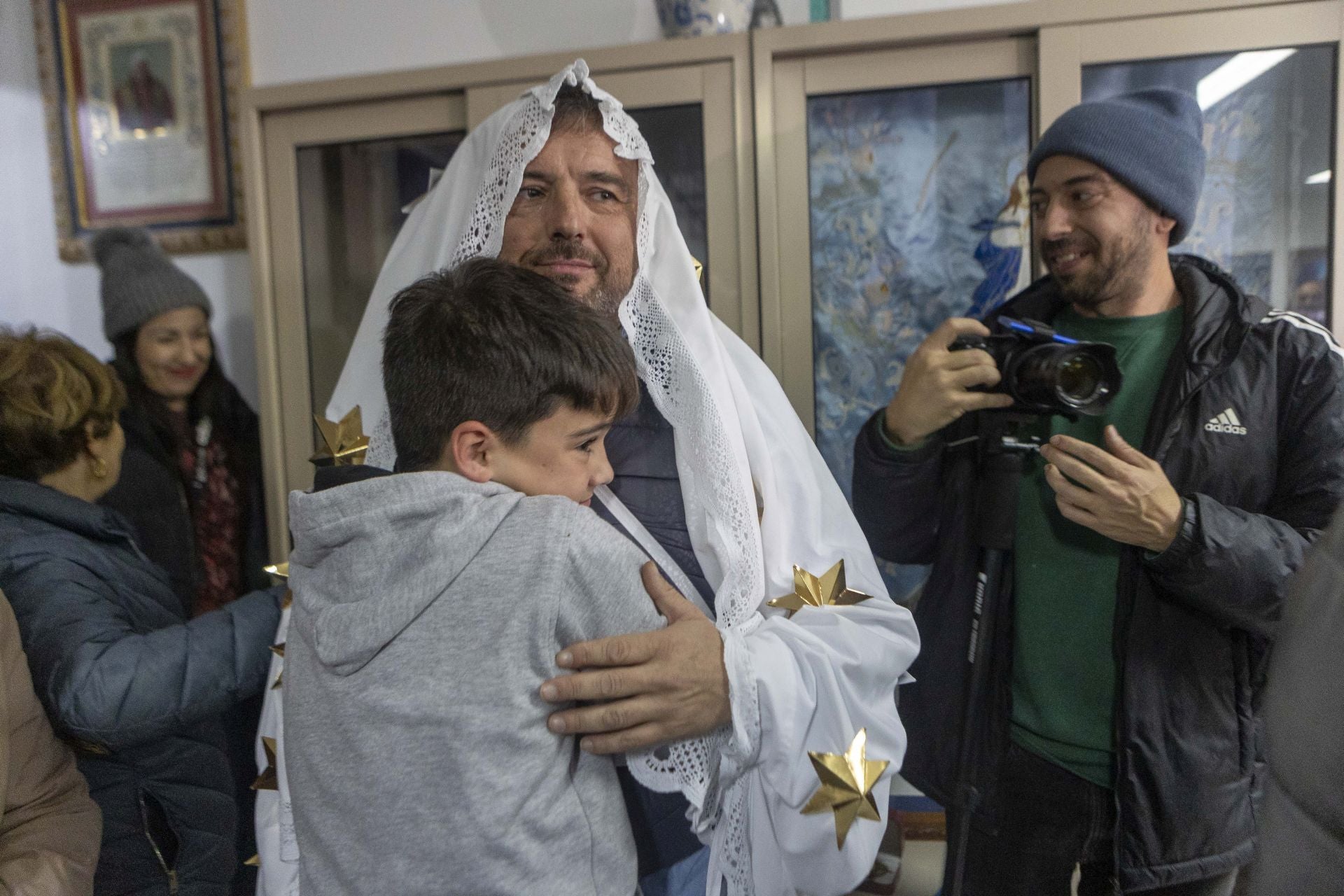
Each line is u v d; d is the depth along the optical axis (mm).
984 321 1362
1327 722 510
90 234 2014
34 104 2021
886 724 868
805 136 1605
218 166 1958
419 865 594
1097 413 1078
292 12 1923
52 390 1050
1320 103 1478
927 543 1323
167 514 1601
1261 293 1538
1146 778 1083
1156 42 1479
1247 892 585
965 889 1237
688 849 864
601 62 1604
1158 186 1145
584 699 645
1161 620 1099
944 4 1684
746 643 778
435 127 1685
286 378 1768
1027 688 1201
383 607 621
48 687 891
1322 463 1071
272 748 930
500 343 672
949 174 1609
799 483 960
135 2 1946
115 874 998
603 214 953
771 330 1627
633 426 960
